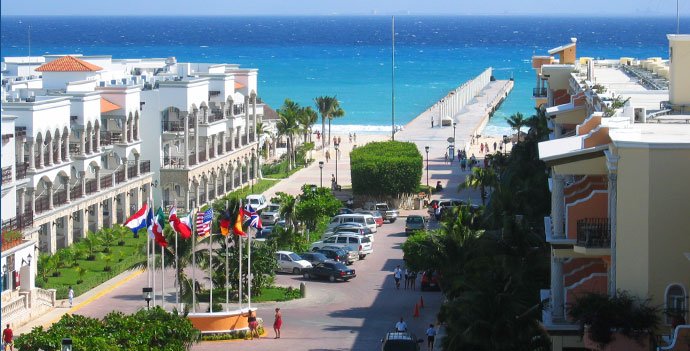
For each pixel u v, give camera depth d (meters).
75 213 129.12
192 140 157.00
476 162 192.62
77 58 156.12
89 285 109.50
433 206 151.25
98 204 133.38
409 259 108.88
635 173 55.94
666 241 55.84
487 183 144.12
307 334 93.00
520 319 64.75
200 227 92.38
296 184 177.25
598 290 60.69
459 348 66.31
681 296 55.84
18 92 128.50
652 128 64.44
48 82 144.62
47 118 120.94
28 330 93.38
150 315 78.88
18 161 116.44
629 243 56.22
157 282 113.06
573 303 59.38
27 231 110.75
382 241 137.75
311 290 110.88
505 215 86.50
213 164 159.25
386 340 82.00
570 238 61.72
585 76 113.06
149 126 149.88
